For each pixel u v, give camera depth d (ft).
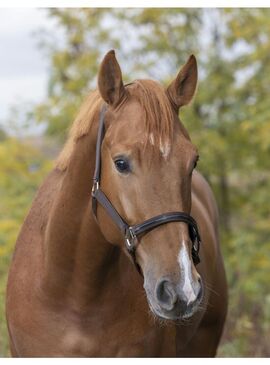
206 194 15.16
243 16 31.96
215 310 14.14
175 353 11.29
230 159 32.27
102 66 9.34
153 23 31.91
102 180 9.46
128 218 8.82
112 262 10.21
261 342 23.56
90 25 31.42
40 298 10.56
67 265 10.25
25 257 11.17
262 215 32.01
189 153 8.79
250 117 31.19
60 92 32.04
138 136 8.71
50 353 10.50
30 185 29.94
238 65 32.12
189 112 30.91
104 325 10.39
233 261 28.60
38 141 32.42
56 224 10.32
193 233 8.81
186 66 9.65
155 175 8.57
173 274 8.29
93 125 9.84
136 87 9.39
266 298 24.86
